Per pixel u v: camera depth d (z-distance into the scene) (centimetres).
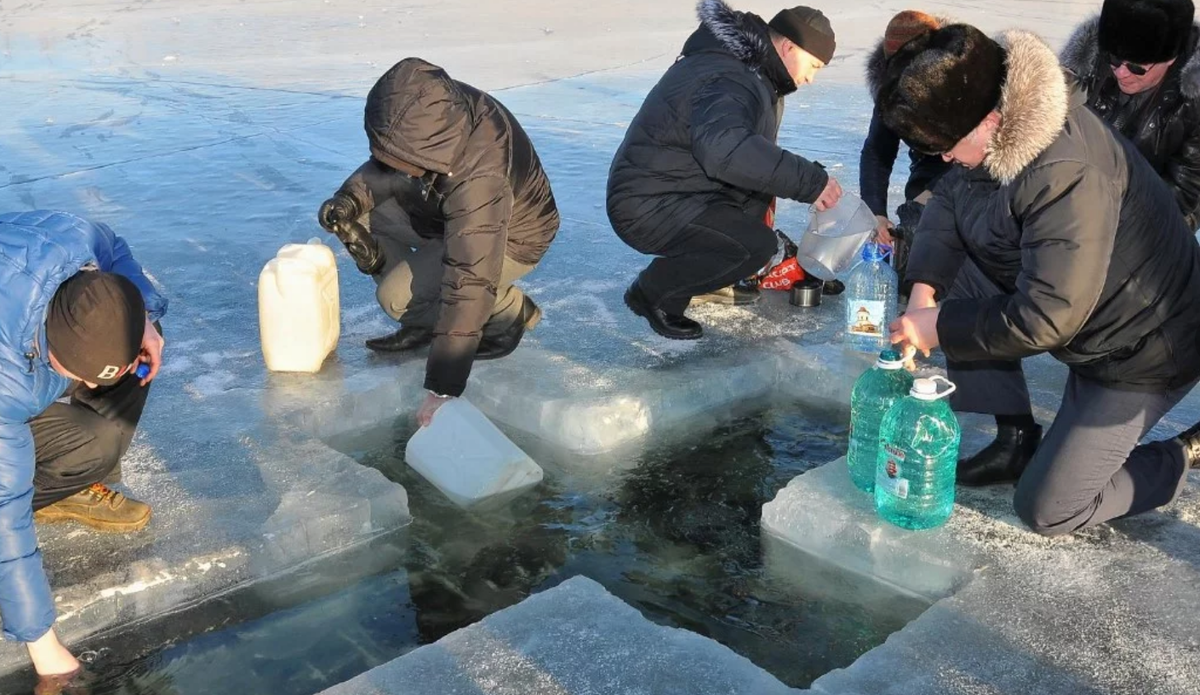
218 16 1656
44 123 949
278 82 1133
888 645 283
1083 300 280
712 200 459
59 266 257
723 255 461
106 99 1052
